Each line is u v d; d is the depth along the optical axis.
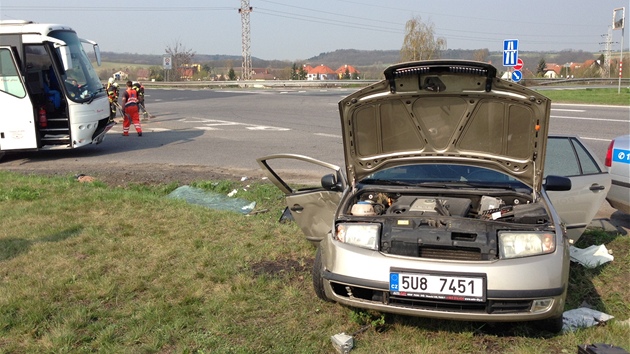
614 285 4.98
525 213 4.21
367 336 4.05
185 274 5.21
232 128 18.78
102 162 12.62
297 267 5.43
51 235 6.45
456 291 3.70
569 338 3.95
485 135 4.59
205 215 7.33
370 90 4.52
